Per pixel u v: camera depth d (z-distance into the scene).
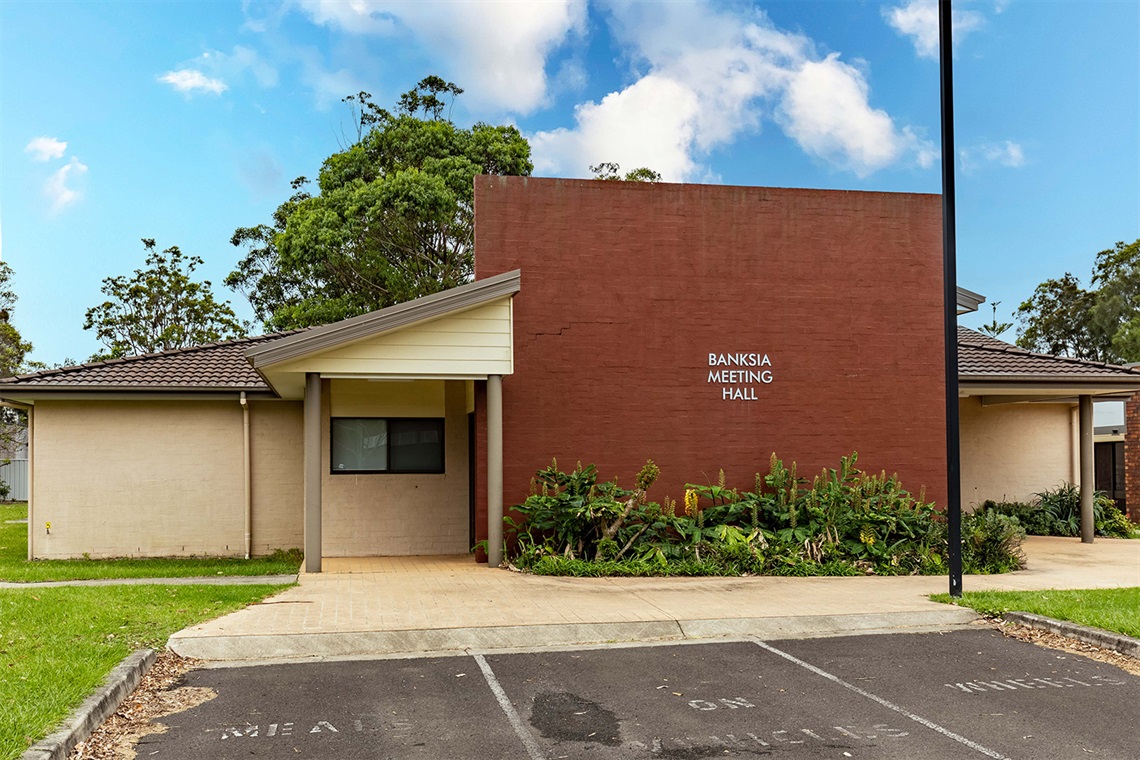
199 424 16.34
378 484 15.62
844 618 9.39
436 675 7.43
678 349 14.50
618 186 14.49
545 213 14.27
